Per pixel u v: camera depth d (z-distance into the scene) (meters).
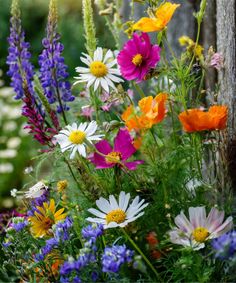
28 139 2.60
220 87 1.36
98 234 1.19
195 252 1.17
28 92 1.37
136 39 1.28
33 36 3.60
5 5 3.56
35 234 1.29
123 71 1.29
